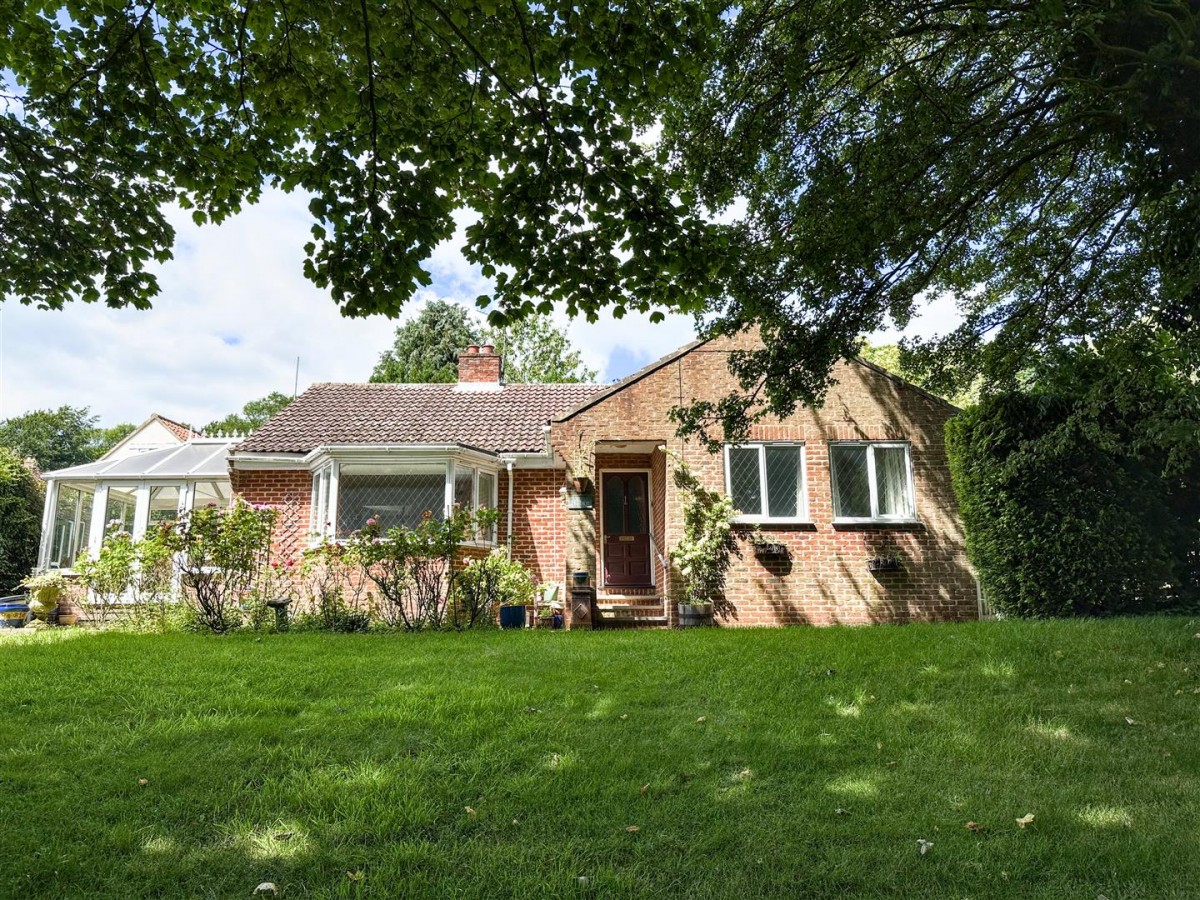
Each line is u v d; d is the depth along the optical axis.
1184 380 8.56
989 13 7.45
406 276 6.85
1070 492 9.88
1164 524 9.73
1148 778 4.46
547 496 14.27
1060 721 5.50
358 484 13.44
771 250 8.30
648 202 6.22
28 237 8.27
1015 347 10.05
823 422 13.57
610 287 6.86
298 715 5.76
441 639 9.11
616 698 6.18
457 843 3.71
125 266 8.90
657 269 6.64
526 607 13.01
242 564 10.96
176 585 11.21
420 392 17.52
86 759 4.74
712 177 8.21
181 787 4.33
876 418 13.61
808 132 8.38
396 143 6.74
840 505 13.40
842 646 7.79
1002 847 3.61
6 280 8.73
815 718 5.66
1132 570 9.54
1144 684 6.26
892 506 13.44
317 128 7.07
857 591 12.92
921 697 6.12
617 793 4.30
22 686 6.41
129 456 18.09
